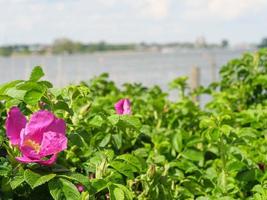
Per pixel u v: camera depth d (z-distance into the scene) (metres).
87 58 102.25
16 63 49.12
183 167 3.24
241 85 5.11
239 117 3.88
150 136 3.69
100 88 5.81
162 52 134.88
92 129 3.08
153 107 4.57
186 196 3.00
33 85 2.32
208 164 3.57
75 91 2.79
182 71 30.84
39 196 2.24
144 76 22.95
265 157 3.19
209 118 3.39
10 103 2.40
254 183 3.16
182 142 3.50
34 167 2.16
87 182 2.16
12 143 2.15
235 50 94.69
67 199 2.07
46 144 2.07
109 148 3.18
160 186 2.67
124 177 2.88
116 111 3.42
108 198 2.46
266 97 4.85
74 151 2.74
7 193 2.17
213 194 3.02
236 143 3.33
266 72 5.02
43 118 2.16
